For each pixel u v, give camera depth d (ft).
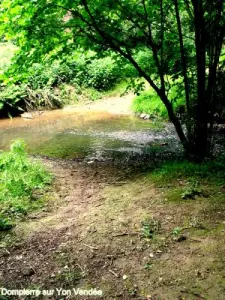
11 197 21.34
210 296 11.97
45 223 18.45
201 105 25.68
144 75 26.09
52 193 23.02
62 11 25.76
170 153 34.42
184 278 13.00
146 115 54.29
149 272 13.61
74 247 15.87
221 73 26.55
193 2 23.15
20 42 26.32
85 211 19.79
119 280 13.33
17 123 56.80
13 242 16.51
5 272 14.24
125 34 26.53
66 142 41.98
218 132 37.55
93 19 24.18
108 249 15.46
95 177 27.07
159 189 21.45
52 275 13.93
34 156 35.70
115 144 39.83
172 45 28.91
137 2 26.58
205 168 23.56
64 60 28.73
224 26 23.91
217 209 17.58
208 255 14.11
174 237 15.66
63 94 73.26
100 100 74.28
